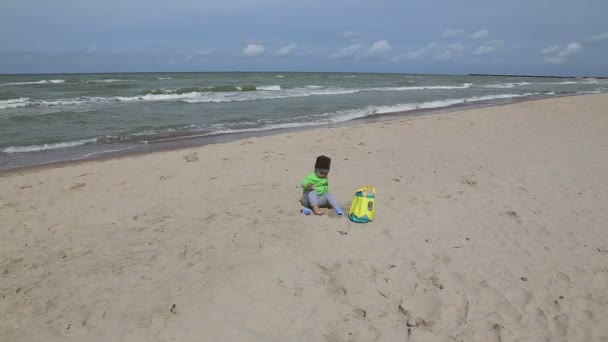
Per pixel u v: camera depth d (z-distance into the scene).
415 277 4.20
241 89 31.55
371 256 4.59
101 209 6.09
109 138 12.14
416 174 7.73
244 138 12.46
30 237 5.16
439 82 57.59
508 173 7.79
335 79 58.38
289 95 27.27
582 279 4.18
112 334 3.38
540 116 15.91
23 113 16.05
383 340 3.33
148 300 3.82
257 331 3.43
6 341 3.28
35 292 3.94
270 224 5.38
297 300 3.82
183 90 28.72
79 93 26.06
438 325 3.50
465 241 4.98
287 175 7.69
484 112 17.30
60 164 9.29
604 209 6.00
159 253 4.66
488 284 4.09
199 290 3.96
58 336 3.35
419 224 5.42
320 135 11.83
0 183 7.46
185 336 3.37
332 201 5.71
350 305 3.77
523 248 4.82
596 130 12.50
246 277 4.16
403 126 13.45
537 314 3.65
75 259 4.57
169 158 9.20
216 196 6.52
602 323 3.53
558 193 6.68
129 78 52.28
